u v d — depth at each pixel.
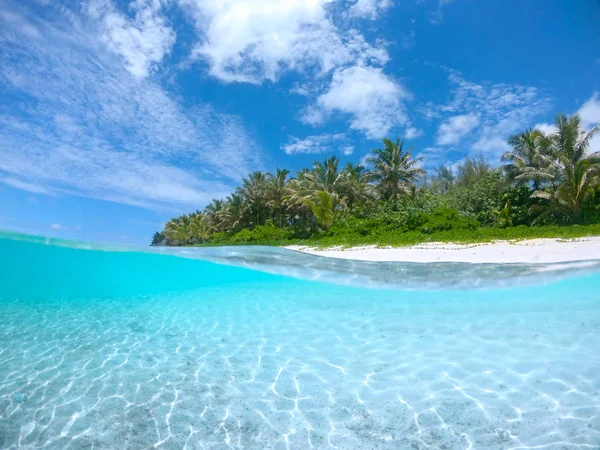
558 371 4.52
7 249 15.51
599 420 3.50
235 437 3.53
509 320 6.58
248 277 12.57
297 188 35.88
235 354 5.69
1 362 5.46
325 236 26.58
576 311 6.84
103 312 8.72
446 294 8.75
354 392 4.33
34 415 3.94
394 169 30.92
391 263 12.73
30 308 9.24
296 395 4.31
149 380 4.79
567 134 23.64
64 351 5.93
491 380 4.42
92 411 4.02
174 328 7.25
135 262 16.02
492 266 10.95
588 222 20.61
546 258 11.42
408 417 3.76
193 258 15.08
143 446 3.40
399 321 6.95
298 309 8.23
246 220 42.69
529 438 3.31
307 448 3.34
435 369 4.82
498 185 26.05
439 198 28.03
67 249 15.38
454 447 3.25
